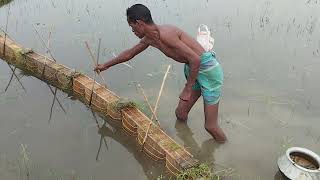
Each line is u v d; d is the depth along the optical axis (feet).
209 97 15.26
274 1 31.19
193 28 26.21
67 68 20.63
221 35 25.22
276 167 14.93
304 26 26.32
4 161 15.46
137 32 14.39
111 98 18.21
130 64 22.34
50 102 19.75
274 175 14.53
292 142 16.14
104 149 16.58
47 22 28.17
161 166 15.21
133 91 19.81
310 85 19.88
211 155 15.78
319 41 24.25
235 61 22.07
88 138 17.20
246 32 25.63
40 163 15.49
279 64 21.74
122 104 17.47
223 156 15.67
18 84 21.29
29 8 31.17
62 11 30.27
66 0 32.83
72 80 20.03
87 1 32.37
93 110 19.11
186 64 15.23
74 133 17.49
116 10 30.14
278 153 15.60
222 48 23.53
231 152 15.83
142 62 22.57
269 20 27.40
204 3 31.14
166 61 22.63
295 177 12.98
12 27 27.35
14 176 14.69
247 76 20.67
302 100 18.75
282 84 19.99
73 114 18.85
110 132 17.72
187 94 14.90
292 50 23.25
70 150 16.38
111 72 21.58
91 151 16.39
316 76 20.61
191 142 16.57
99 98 18.42
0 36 24.34
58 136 17.22
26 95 20.29
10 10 30.78
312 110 18.04
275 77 20.56
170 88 20.07
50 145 16.61
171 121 17.67
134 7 13.88
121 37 25.55
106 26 27.27
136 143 16.81
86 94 19.25
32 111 18.95
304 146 15.89
